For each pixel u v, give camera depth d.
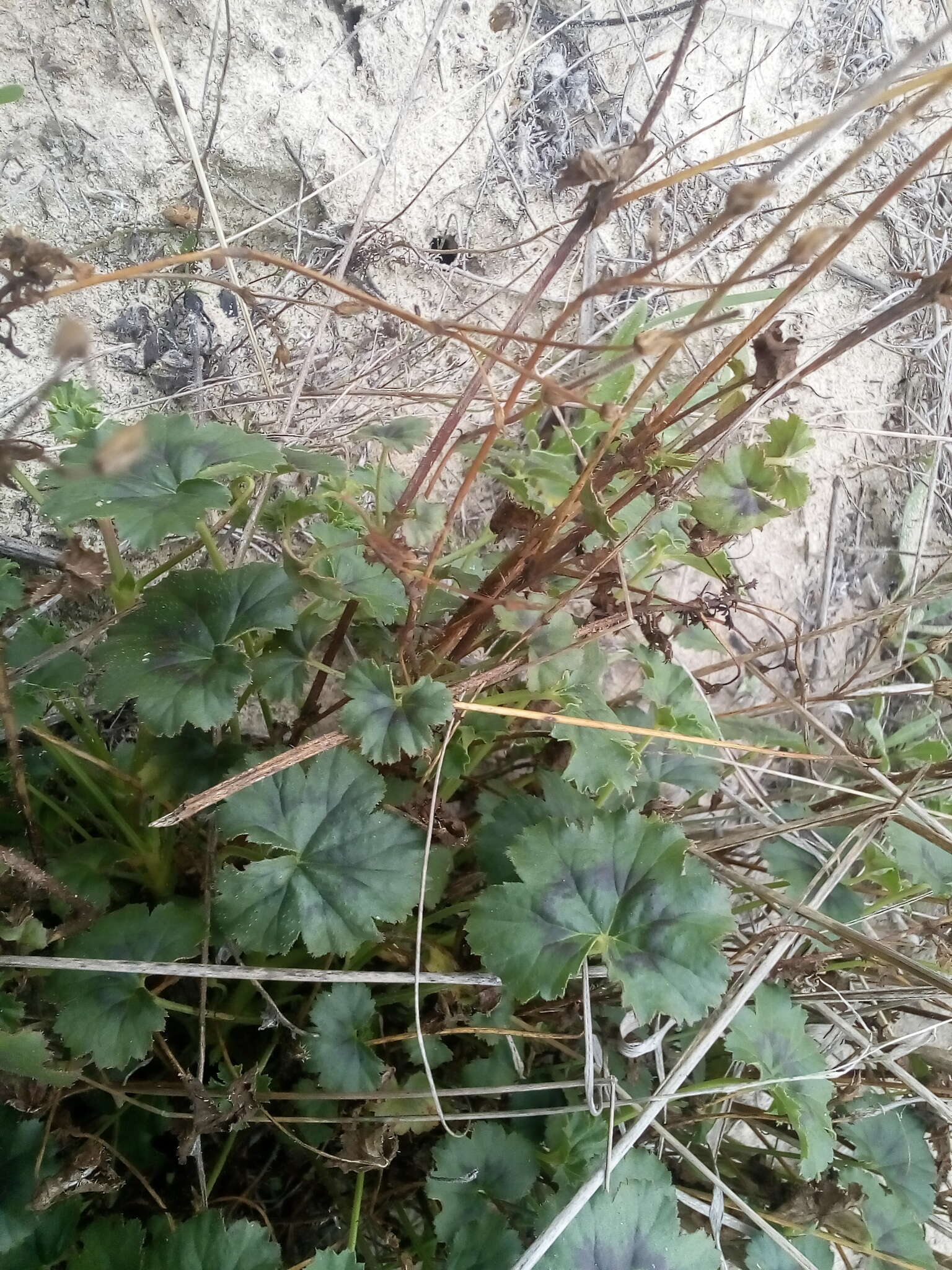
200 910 0.20
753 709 0.28
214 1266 0.18
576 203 0.30
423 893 0.20
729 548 0.33
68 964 0.18
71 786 0.24
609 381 0.24
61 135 0.25
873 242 0.34
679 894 0.20
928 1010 0.26
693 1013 0.19
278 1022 0.20
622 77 0.30
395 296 0.29
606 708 0.22
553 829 0.21
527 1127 0.22
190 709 0.18
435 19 0.27
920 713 0.34
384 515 0.21
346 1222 0.23
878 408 0.34
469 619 0.21
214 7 0.25
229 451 0.19
